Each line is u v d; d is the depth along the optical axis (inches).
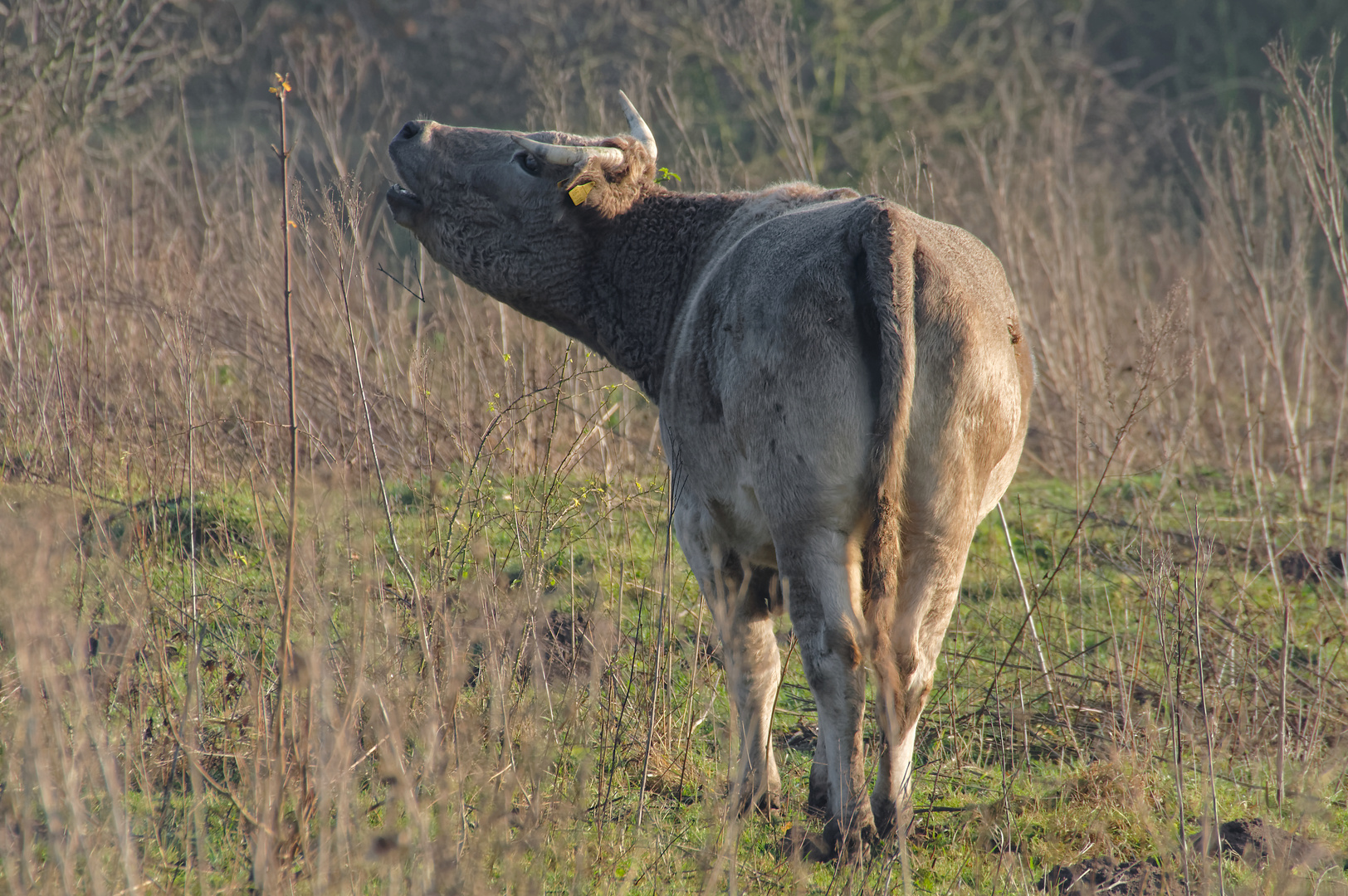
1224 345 1395.2
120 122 1679.4
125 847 423.5
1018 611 886.4
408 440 891.4
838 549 521.0
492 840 468.4
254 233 1258.0
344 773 444.1
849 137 2539.4
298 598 558.9
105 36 1450.5
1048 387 1413.6
